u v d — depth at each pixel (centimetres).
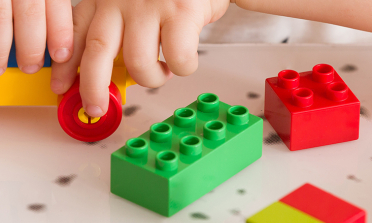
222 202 35
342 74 43
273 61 45
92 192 35
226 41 49
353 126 38
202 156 34
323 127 37
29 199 35
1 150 38
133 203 35
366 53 45
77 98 38
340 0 41
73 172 36
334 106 37
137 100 41
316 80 39
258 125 36
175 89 42
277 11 42
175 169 33
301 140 37
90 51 36
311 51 45
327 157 37
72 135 38
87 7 38
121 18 37
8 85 39
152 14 37
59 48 37
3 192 35
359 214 30
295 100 37
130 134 39
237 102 41
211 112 37
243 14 48
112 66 37
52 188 35
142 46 36
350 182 35
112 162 34
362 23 41
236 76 43
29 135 39
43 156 37
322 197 31
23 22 36
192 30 37
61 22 37
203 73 44
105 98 36
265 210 30
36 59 37
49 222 34
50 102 39
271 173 36
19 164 37
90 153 38
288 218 30
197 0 38
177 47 36
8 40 36
